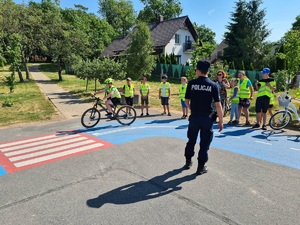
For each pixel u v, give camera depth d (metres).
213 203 3.74
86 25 55.53
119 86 24.67
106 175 4.82
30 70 45.47
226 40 34.00
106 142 7.07
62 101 15.96
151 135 7.74
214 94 4.47
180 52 37.81
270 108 8.77
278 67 26.72
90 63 18.23
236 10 33.44
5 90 21.88
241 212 3.51
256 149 6.25
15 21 27.75
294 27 44.03
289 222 3.28
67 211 3.61
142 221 3.35
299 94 8.45
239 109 8.96
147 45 23.53
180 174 4.78
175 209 3.61
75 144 6.96
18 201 3.93
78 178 4.72
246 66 31.52
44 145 6.97
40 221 3.39
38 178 4.78
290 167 5.10
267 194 3.99
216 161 5.43
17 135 8.23
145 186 4.32
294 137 7.35
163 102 11.12
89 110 8.96
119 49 40.97
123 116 9.24
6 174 5.03
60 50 29.86
